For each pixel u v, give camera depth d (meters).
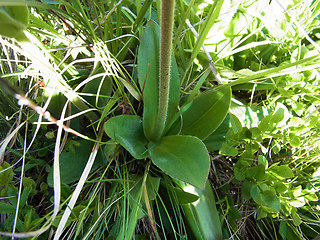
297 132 0.18
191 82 0.17
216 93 0.16
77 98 0.15
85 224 0.16
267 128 0.16
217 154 0.18
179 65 0.19
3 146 0.14
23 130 0.18
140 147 0.15
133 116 0.16
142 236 0.16
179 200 0.15
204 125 0.16
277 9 0.18
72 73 0.18
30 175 0.17
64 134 0.17
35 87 0.17
